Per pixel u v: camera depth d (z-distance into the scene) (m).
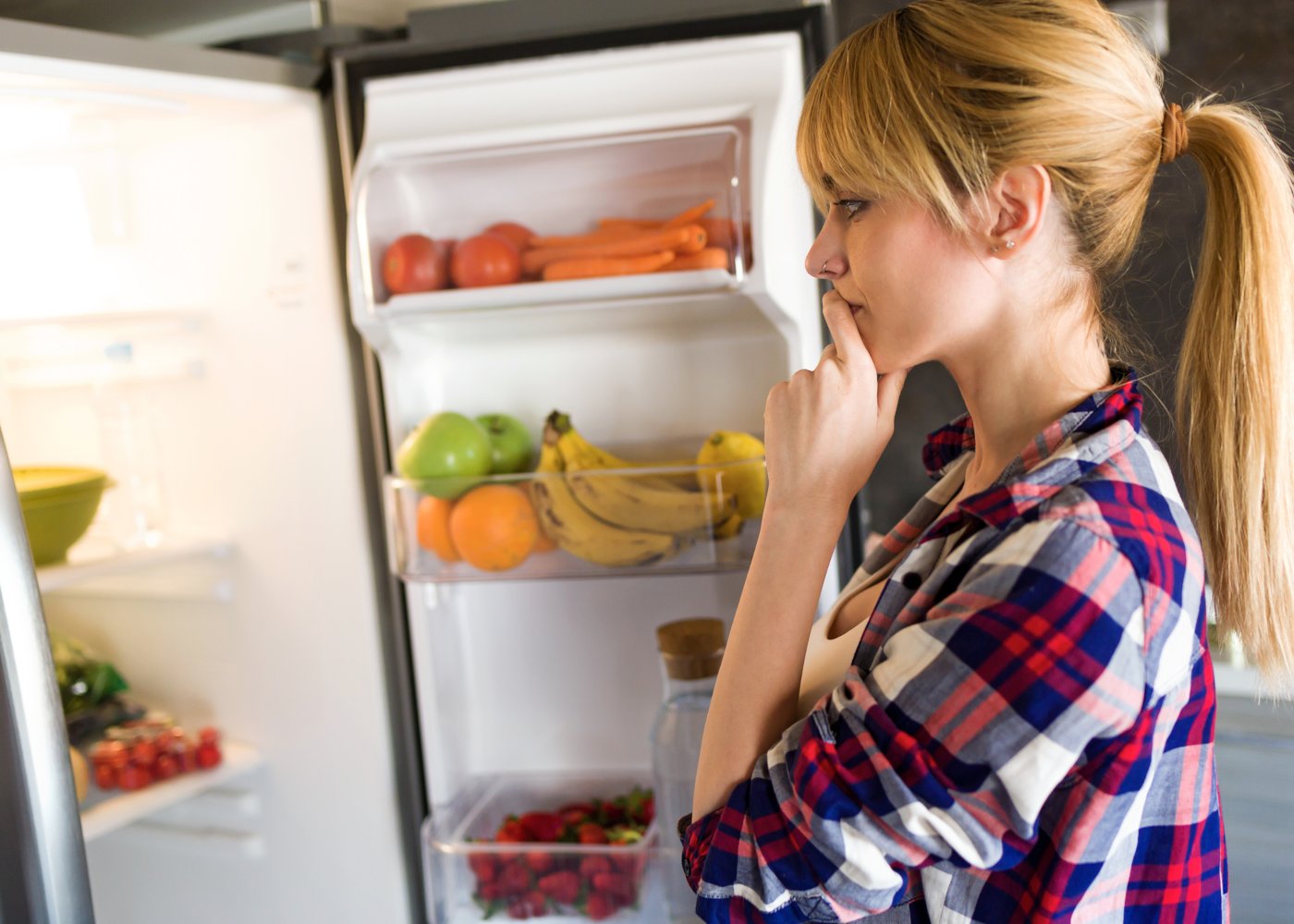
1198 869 0.75
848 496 0.81
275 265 1.56
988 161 0.68
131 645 1.82
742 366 1.51
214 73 1.34
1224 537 0.76
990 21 0.69
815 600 0.80
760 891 0.71
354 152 1.48
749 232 1.34
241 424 1.64
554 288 1.37
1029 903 0.68
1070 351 0.74
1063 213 0.71
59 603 1.89
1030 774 0.62
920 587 0.73
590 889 1.46
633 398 1.55
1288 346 0.74
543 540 1.43
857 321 0.81
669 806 1.42
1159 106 0.74
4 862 1.04
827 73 0.75
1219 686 1.33
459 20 1.42
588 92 1.38
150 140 1.58
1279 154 0.75
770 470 0.82
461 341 1.59
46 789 1.04
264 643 1.68
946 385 1.53
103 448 1.70
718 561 1.39
